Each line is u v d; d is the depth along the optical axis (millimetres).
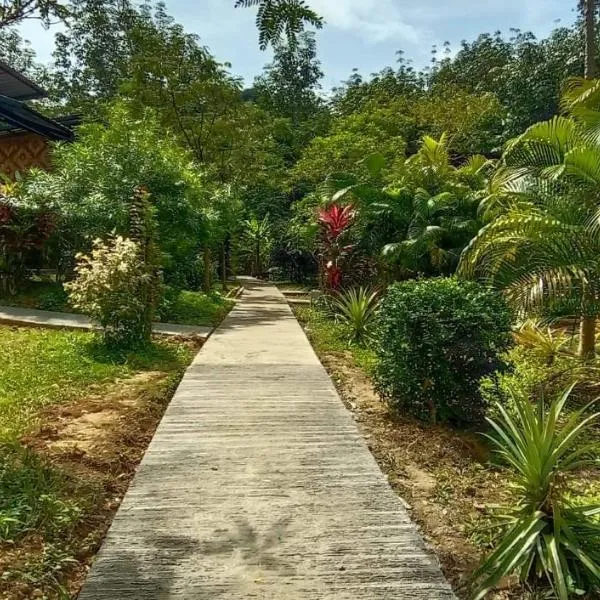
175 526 2914
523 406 3373
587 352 6816
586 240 5801
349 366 7121
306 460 3801
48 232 10523
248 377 6066
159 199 11062
